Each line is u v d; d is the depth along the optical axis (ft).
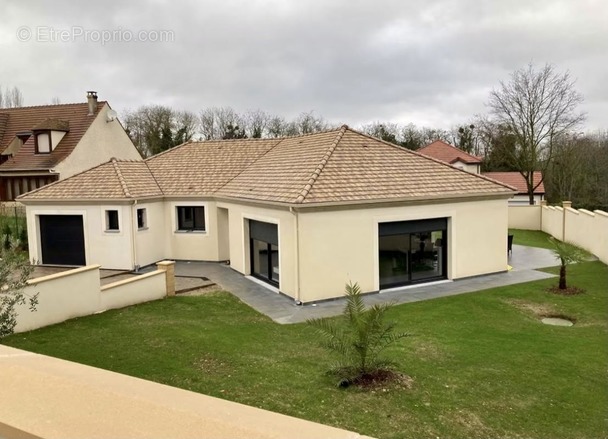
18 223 86.43
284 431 5.14
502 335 39.06
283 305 50.19
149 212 71.61
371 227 53.67
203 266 71.92
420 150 173.68
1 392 6.15
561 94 127.75
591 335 39.22
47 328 39.73
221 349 34.32
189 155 84.02
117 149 119.14
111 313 45.47
